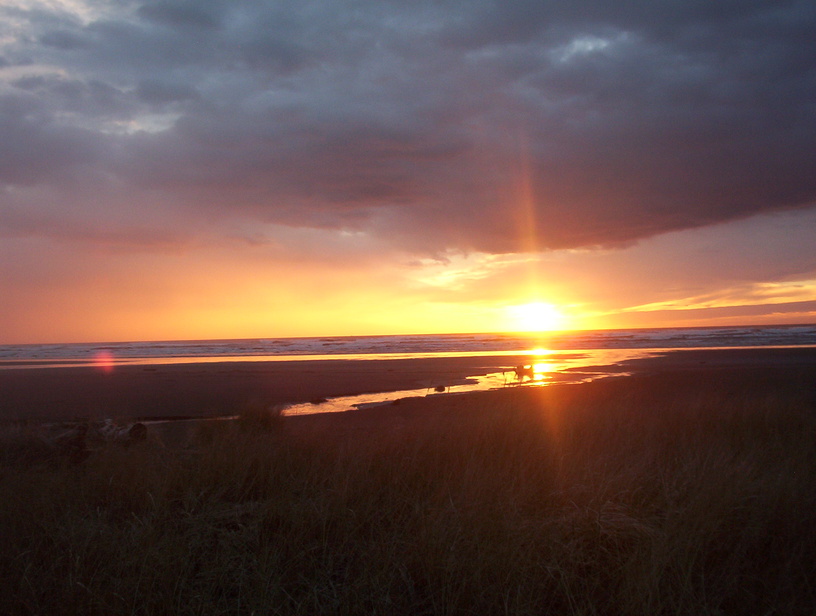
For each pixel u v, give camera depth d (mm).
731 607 3068
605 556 3619
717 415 8773
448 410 12164
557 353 43844
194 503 4363
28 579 3086
